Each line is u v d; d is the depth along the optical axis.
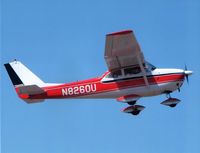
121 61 55.25
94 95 57.44
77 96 58.00
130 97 56.16
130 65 55.97
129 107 56.72
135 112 56.84
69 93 58.00
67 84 58.19
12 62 60.97
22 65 60.81
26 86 57.72
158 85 56.19
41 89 58.16
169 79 56.19
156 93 56.81
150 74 56.31
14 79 60.59
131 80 56.28
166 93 57.09
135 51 53.59
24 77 60.53
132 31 50.56
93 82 57.38
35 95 58.88
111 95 57.06
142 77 56.12
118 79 56.59
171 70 56.53
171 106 56.41
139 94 56.41
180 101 56.03
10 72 60.81
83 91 57.62
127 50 53.44
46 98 58.84
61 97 58.50
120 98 56.50
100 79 57.28
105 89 56.94
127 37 51.31
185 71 56.53
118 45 52.53
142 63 55.72
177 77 56.19
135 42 52.19
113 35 50.88
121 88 56.50
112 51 53.50
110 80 56.81
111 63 55.50
